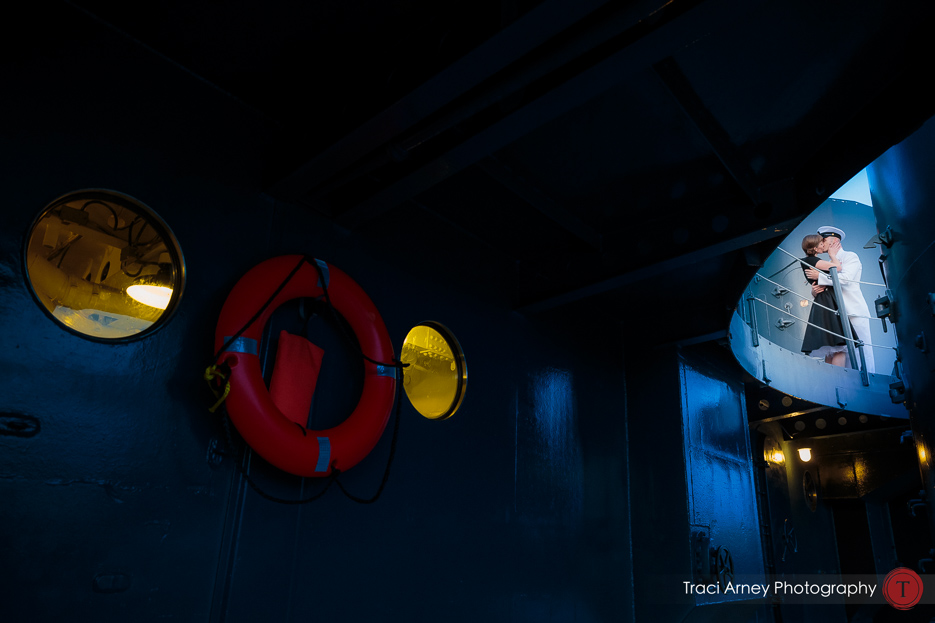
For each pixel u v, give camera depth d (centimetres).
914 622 844
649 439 518
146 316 252
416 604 319
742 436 619
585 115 289
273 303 266
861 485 874
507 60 205
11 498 198
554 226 395
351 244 334
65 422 214
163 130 261
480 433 385
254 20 244
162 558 230
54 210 239
